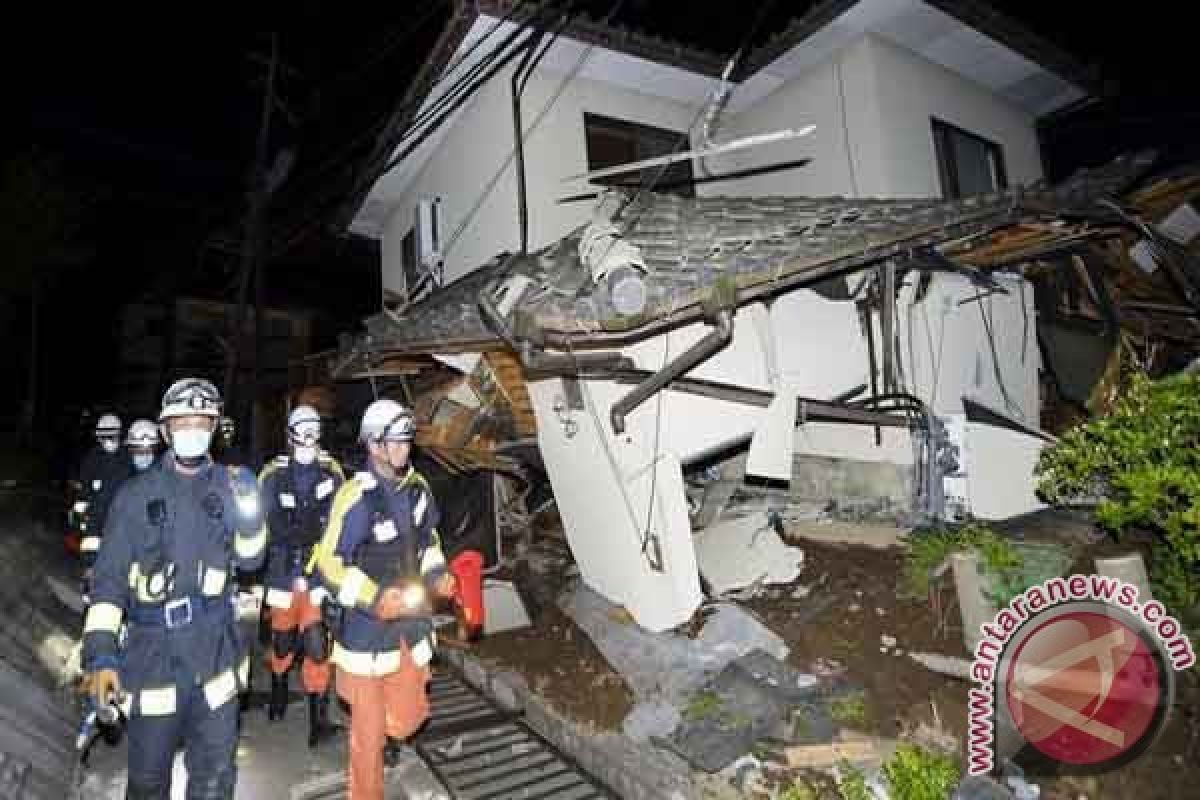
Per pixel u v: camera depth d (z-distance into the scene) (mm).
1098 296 7199
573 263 5426
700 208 6270
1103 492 5812
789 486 7465
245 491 3441
